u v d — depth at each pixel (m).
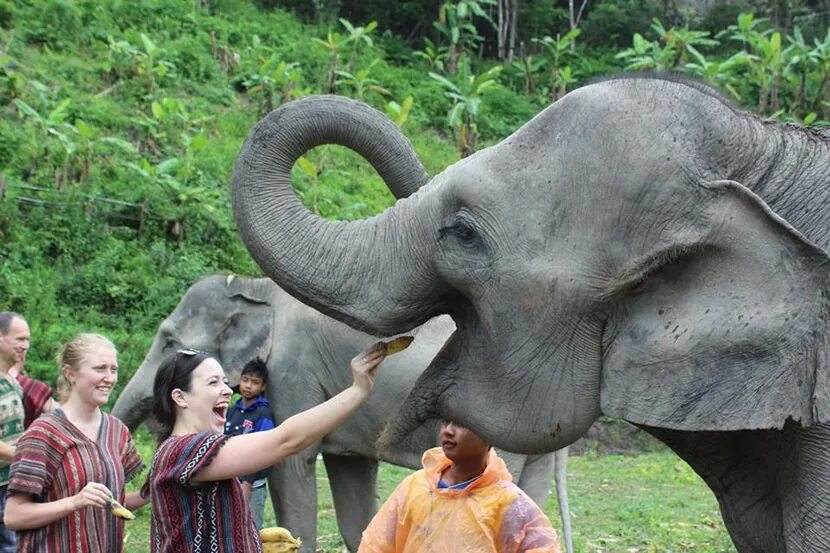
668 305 2.80
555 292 2.92
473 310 3.16
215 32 26.20
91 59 21.86
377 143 3.42
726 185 2.73
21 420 5.12
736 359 2.67
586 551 8.14
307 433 3.18
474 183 3.05
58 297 14.41
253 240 3.30
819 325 2.59
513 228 2.98
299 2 32.72
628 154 2.84
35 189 15.94
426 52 31.11
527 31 35.59
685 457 3.25
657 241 2.79
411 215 3.22
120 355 12.91
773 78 24.12
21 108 16.80
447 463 3.31
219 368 3.44
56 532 3.94
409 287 3.18
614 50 34.28
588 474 12.45
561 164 2.93
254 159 3.36
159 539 3.25
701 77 3.09
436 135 26.11
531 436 3.05
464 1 29.27
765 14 35.41
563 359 2.97
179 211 16.47
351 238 3.28
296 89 23.02
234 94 23.50
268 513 9.27
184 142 18.14
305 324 7.09
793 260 2.64
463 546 3.18
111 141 17.34
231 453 3.19
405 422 3.28
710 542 8.46
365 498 7.22
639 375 2.81
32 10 22.34
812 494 2.83
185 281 15.38
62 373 4.13
